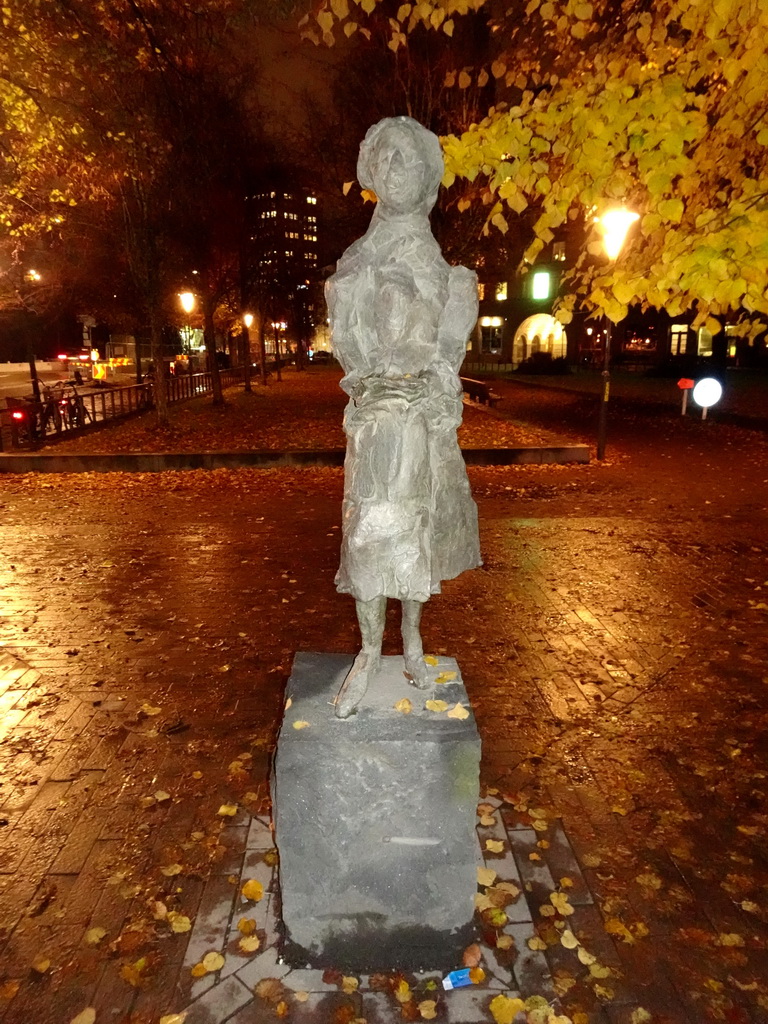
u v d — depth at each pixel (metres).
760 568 8.11
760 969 3.13
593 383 38.19
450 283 2.88
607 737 4.81
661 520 10.20
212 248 25.52
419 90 18.17
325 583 7.67
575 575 7.87
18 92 10.45
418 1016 2.92
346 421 2.96
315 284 40.59
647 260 4.64
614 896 3.51
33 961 3.16
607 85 4.30
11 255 19.95
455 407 2.91
